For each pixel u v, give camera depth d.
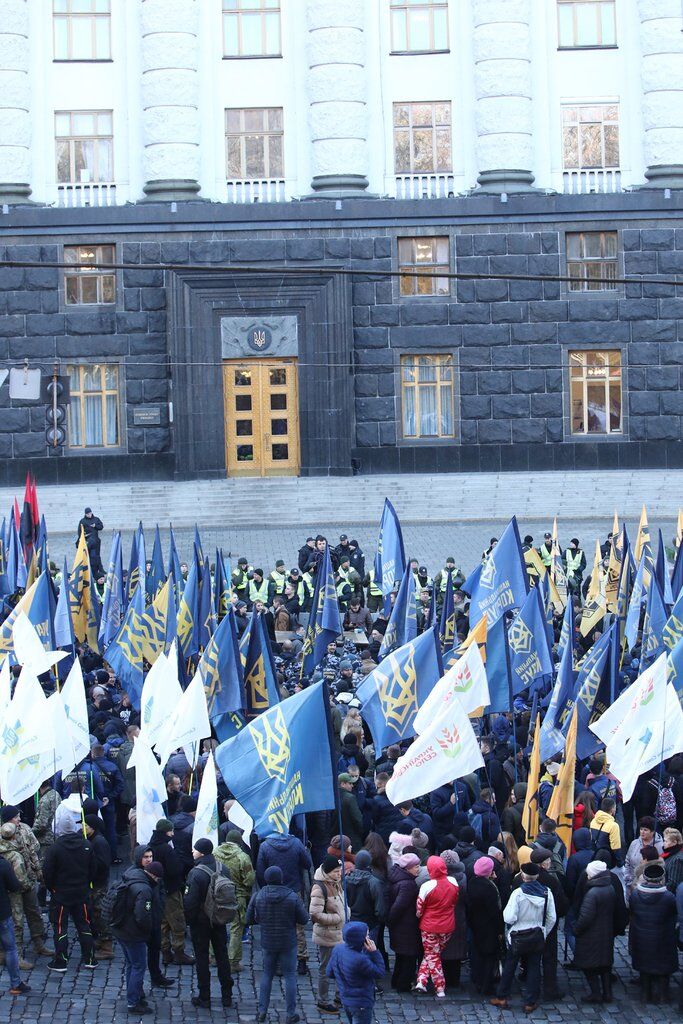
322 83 49.44
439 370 49.91
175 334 49.12
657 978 16.50
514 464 49.91
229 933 16.84
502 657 20.86
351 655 26.41
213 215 48.88
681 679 19.78
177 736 18.34
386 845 18.28
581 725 19.55
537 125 50.19
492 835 18.23
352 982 14.63
